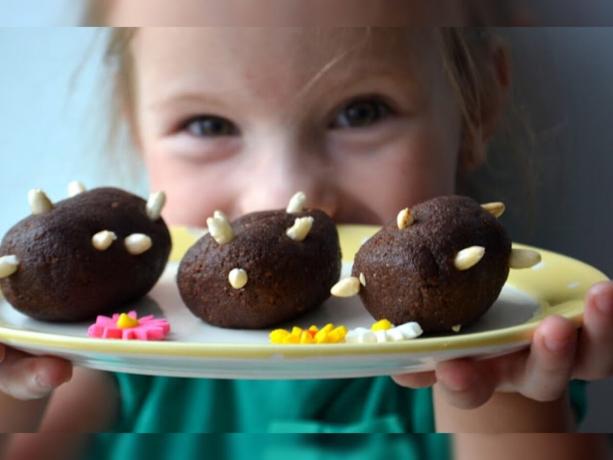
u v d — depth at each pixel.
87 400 0.38
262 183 0.39
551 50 0.46
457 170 0.45
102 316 0.24
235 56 0.39
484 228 0.23
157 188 0.44
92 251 0.24
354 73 0.39
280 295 0.23
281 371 0.20
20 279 0.24
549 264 0.28
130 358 0.19
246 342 0.23
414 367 0.21
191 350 0.19
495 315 0.24
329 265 0.25
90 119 0.49
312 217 0.26
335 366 0.19
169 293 0.28
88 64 0.48
